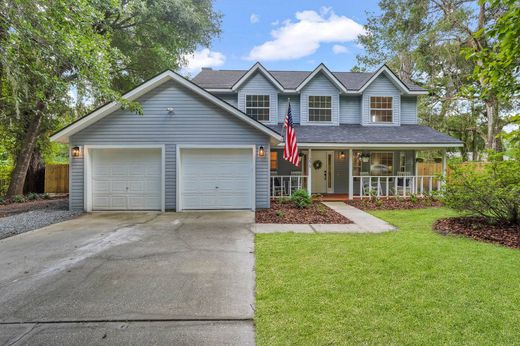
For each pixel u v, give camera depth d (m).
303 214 8.24
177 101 8.77
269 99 12.52
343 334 2.50
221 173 8.96
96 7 8.01
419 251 4.69
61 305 3.09
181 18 12.50
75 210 8.71
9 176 13.79
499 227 6.03
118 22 12.21
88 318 2.84
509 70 3.53
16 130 12.48
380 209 9.38
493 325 2.62
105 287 3.53
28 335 2.57
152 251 4.95
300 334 2.52
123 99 7.48
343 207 9.82
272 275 3.79
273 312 2.88
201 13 13.56
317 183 13.08
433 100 19.22
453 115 19.69
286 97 12.99
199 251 4.94
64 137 8.66
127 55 13.08
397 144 10.77
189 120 8.80
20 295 3.31
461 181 6.59
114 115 8.66
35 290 3.45
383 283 3.50
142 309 3.00
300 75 14.52
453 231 5.98
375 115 13.04
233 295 3.29
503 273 3.74
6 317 2.86
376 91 12.98
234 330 2.62
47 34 5.63
